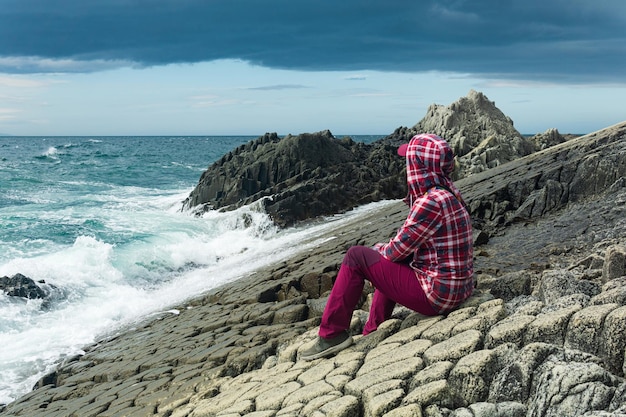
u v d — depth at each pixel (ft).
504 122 113.19
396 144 107.14
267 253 47.67
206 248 52.70
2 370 29.43
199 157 197.47
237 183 72.74
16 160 150.71
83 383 25.93
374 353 14.79
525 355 11.51
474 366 11.87
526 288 17.37
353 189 69.87
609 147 32.86
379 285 15.57
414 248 14.89
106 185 103.24
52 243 51.06
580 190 31.55
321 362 16.15
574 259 23.22
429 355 13.10
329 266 30.63
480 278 22.43
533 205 32.24
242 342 24.00
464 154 101.91
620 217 26.43
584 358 11.22
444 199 14.47
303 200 62.28
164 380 22.16
